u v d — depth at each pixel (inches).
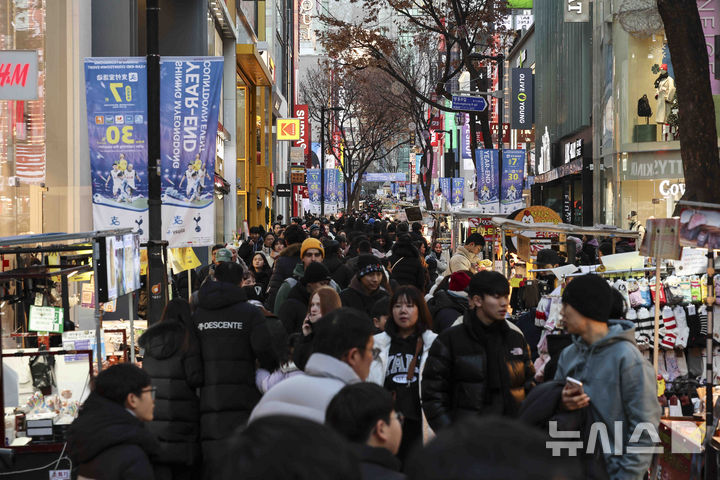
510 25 3041.3
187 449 318.0
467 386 287.4
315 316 350.9
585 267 456.8
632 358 226.1
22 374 380.5
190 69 608.1
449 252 1396.4
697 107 514.9
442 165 4810.5
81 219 769.6
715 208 328.2
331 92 3607.3
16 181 717.3
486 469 53.4
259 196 2359.7
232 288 324.5
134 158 593.3
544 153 2423.7
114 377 213.8
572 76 2018.9
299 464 59.4
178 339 315.9
